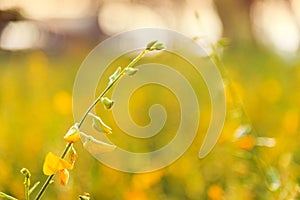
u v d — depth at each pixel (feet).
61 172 8.09
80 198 8.36
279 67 34.86
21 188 15.19
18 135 20.49
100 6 54.65
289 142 17.01
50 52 45.57
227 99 14.12
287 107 23.58
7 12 29.60
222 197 14.12
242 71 34.99
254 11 48.88
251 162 14.67
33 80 31.53
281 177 14.01
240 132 13.47
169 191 16.07
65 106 20.92
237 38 48.16
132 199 14.89
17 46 31.81
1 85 30.27
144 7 50.14
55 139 18.44
